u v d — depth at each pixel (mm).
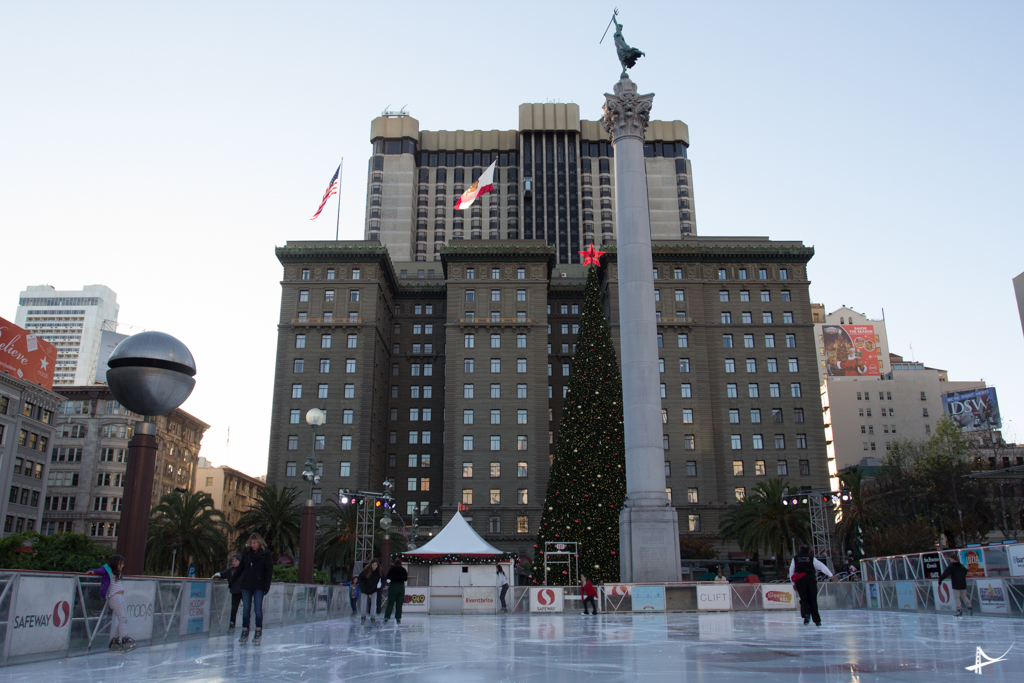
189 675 10859
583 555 49000
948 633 18078
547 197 166125
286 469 98438
